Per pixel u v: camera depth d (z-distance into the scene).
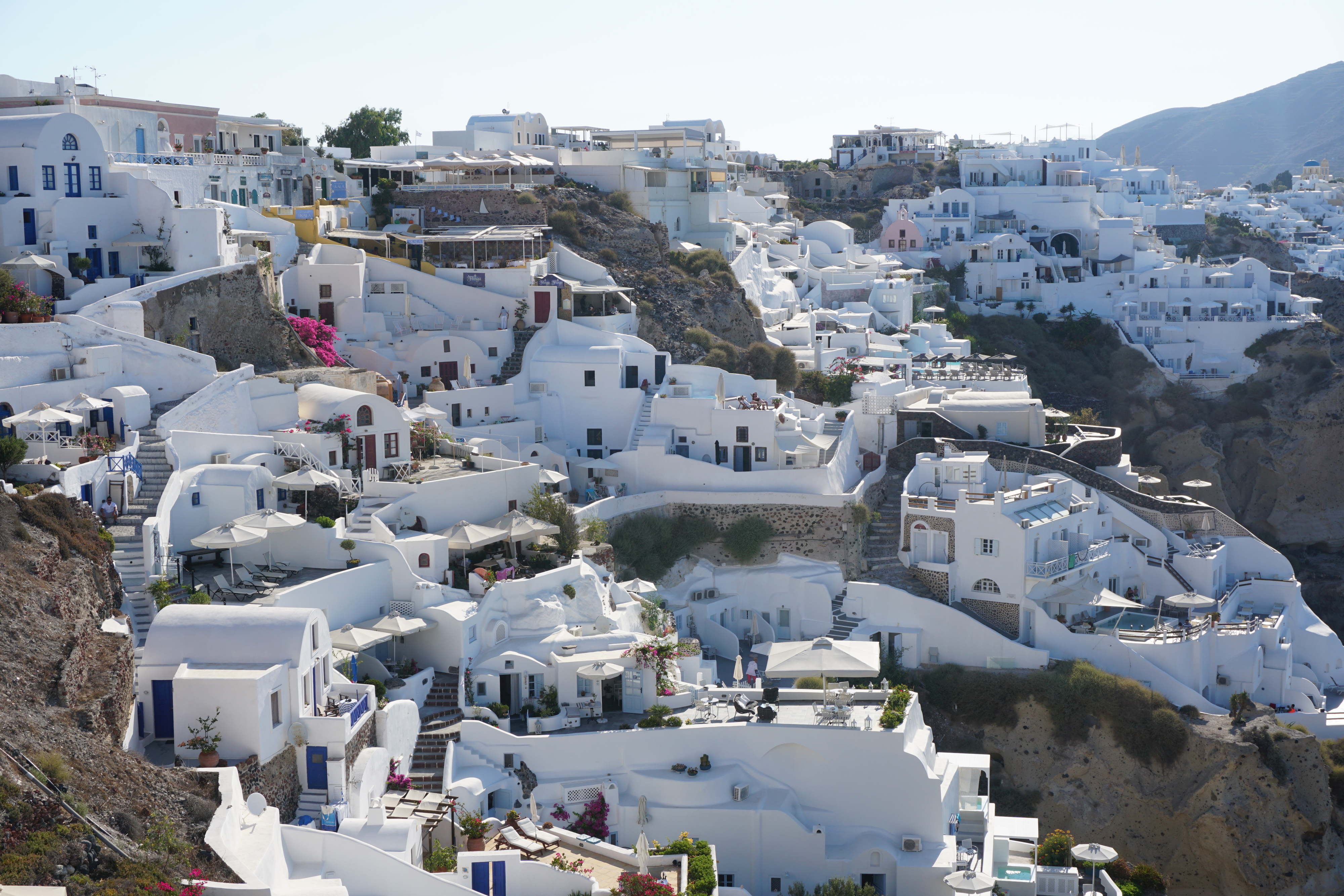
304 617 44.56
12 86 82.50
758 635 74.38
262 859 36.16
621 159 108.00
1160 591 78.44
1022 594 71.19
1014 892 51.00
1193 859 63.72
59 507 46.12
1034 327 131.50
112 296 64.06
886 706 54.06
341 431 64.81
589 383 81.69
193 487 55.97
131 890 30.98
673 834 51.06
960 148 190.25
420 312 85.00
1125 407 123.56
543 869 42.09
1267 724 65.62
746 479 76.88
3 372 55.34
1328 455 117.50
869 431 85.88
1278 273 147.75
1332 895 62.97
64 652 38.81
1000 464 82.19
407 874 39.25
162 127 87.00
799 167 181.00
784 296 113.06
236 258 74.12
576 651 56.78
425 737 50.94
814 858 50.75
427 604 55.53
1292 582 79.25
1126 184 181.62
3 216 63.75
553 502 65.06
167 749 41.84
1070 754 66.12
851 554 75.44
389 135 134.88
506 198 95.88
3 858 30.33
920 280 132.62
